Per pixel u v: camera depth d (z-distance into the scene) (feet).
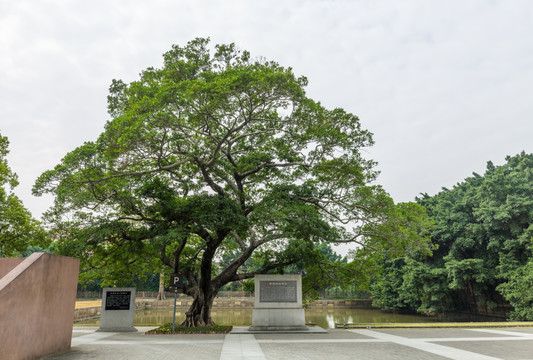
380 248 66.69
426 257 129.18
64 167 46.93
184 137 51.83
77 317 97.09
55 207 54.80
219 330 56.03
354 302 172.86
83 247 52.70
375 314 134.21
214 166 62.18
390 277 141.79
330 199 60.70
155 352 33.45
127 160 49.78
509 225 105.81
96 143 47.78
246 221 52.80
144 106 46.32
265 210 51.90
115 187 54.70
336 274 70.49
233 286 216.54
